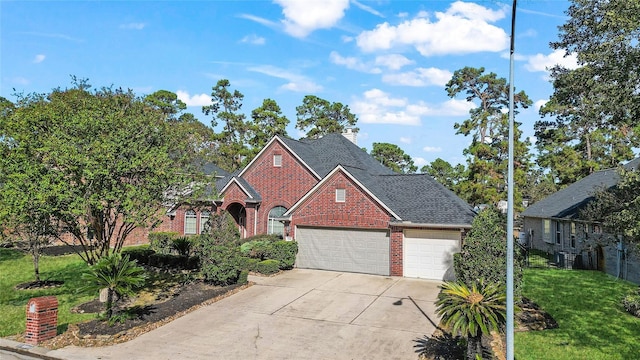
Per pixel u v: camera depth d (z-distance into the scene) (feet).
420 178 80.69
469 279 43.93
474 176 130.00
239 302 53.83
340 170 72.84
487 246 44.24
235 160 184.44
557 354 37.32
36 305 39.93
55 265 75.61
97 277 43.88
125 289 44.24
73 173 47.06
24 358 37.27
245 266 69.15
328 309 51.03
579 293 59.77
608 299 56.29
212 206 95.71
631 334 42.45
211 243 60.44
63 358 36.63
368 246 71.41
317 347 39.34
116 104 57.77
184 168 56.54
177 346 39.40
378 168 107.65
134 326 43.91
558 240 97.14
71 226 50.06
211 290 58.23
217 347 39.24
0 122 50.11
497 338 40.11
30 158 47.34
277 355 37.55
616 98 47.26
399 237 68.85
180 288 59.31
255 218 94.48
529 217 117.80
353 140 120.98
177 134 57.62
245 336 42.09
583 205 83.82
